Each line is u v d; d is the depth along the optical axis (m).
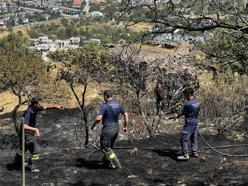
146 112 14.24
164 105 14.26
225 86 14.72
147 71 13.87
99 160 9.89
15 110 13.12
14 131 14.81
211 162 9.52
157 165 9.43
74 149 11.07
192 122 9.55
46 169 9.35
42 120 16.17
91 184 8.47
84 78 13.87
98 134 14.38
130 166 9.38
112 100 8.84
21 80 15.07
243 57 5.86
